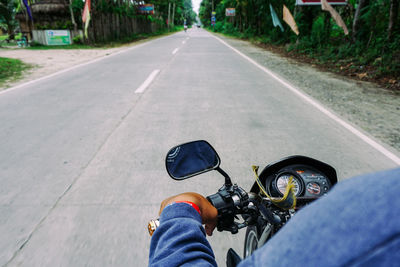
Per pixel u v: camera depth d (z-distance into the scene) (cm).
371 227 31
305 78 870
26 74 922
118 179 301
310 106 565
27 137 412
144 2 5169
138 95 648
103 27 2716
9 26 3188
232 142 392
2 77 870
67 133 426
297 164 130
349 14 1666
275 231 112
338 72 986
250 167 326
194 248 56
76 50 1828
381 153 361
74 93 666
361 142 393
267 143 389
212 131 432
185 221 63
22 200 266
